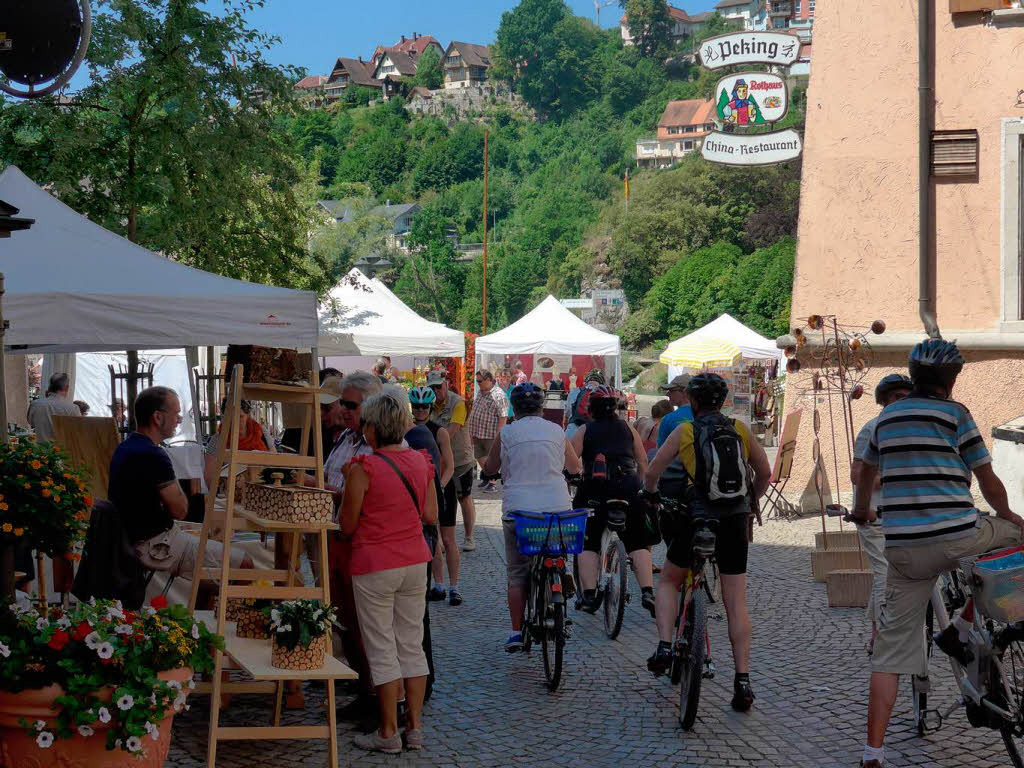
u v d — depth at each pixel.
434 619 8.46
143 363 17.97
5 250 7.68
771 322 84.38
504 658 7.21
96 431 8.38
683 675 5.71
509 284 125.88
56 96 16.36
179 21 16.81
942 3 14.08
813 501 13.56
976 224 13.98
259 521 5.00
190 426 17.33
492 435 15.02
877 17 14.52
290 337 7.95
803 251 14.75
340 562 5.97
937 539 4.66
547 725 5.74
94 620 4.22
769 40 15.05
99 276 7.66
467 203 164.12
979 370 13.91
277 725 5.61
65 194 16.27
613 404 7.66
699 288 90.69
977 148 13.96
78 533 5.18
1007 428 10.05
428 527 7.01
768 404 29.89
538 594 6.63
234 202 17.39
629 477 7.55
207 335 7.66
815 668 6.82
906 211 14.39
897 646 4.82
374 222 127.06
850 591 8.55
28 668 4.03
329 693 4.91
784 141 14.97
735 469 5.73
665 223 101.38
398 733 5.50
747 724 5.71
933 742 5.33
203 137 16.78
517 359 31.61
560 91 195.50
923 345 4.91
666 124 166.12
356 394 6.41
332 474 6.39
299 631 4.84
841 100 14.65
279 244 18.77
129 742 4.06
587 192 153.25
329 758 4.89
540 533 6.47
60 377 13.02
